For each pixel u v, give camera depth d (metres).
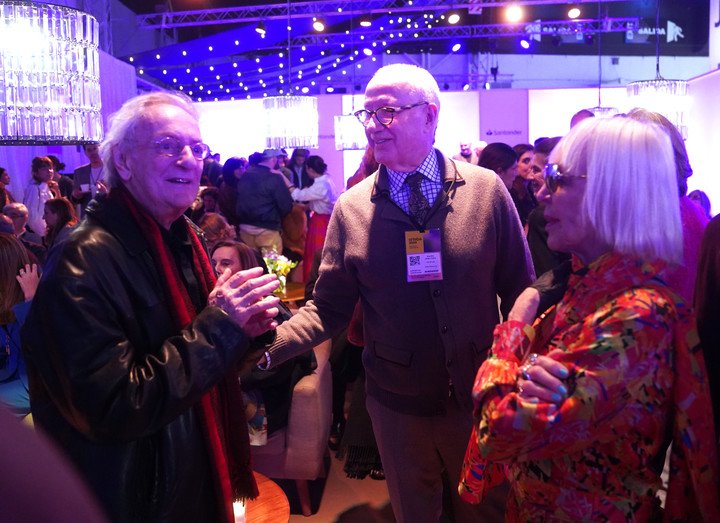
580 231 1.30
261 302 1.47
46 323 1.33
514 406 1.18
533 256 3.20
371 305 2.20
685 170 1.90
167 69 16.73
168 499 1.43
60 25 2.10
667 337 1.18
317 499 3.57
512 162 4.13
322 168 8.27
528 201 4.33
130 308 1.41
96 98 2.27
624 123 1.27
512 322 1.31
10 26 2.00
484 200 2.14
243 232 6.96
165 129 1.46
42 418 1.44
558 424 1.16
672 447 1.24
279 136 8.41
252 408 3.18
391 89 2.08
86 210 1.48
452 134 11.73
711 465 1.21
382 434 2.25
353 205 2.22
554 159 1.33
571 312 1.27
